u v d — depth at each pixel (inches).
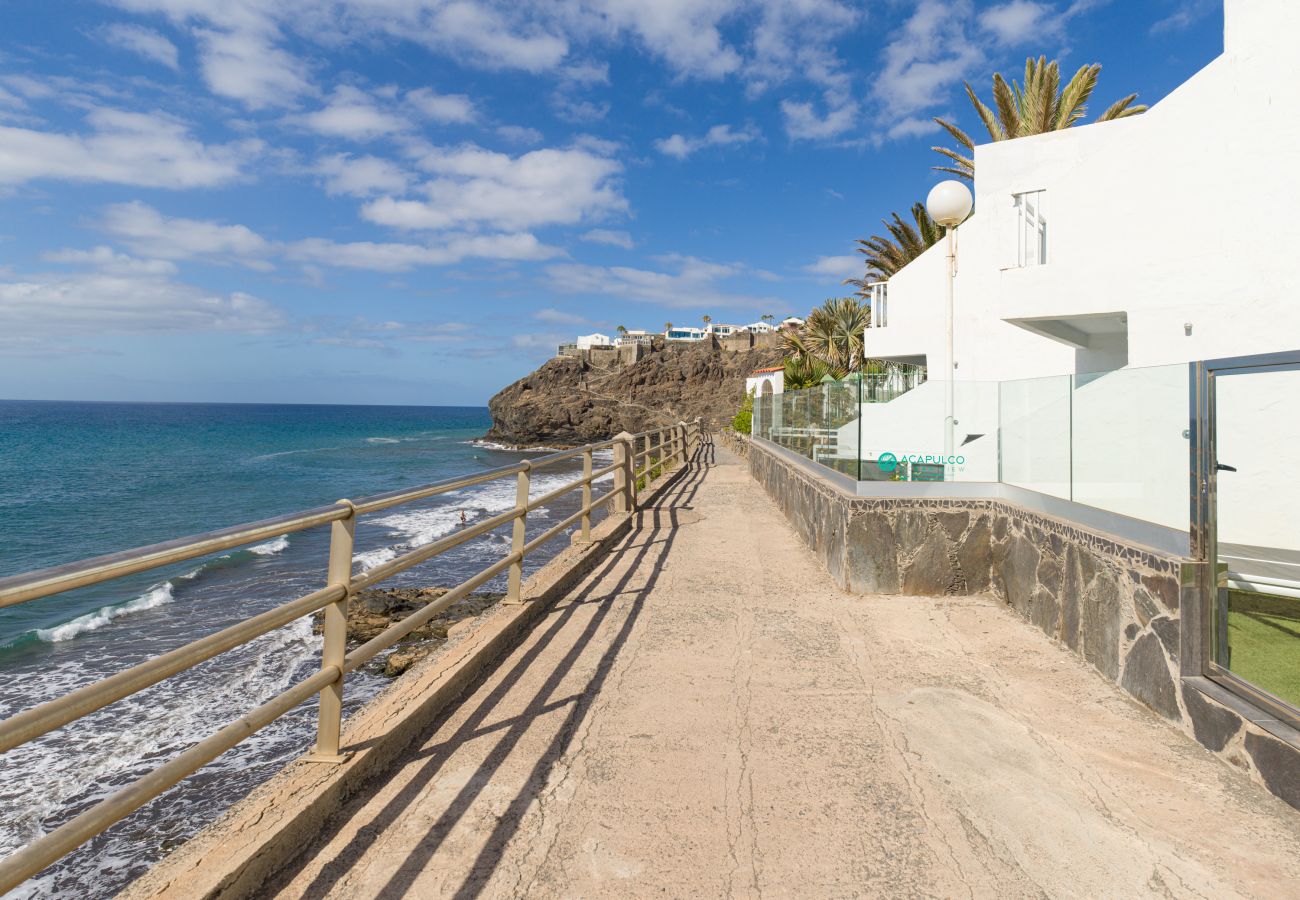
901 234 981.8
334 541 114.9
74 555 957.8
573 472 2069.4
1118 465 162.7
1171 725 135.3
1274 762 110.5
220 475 2014.0
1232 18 281.1
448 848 98.1
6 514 1302.9
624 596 234.2
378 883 90.4
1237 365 121.6
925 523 230.5
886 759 124.3
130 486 1745.8
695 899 88.5
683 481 623.5
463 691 154.1
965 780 116.9
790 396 439.2
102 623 569.0
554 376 4205.2
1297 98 260.2
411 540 926.4
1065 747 127.6
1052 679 159.6
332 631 113.5
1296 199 261.4
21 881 60.3
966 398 236.8
